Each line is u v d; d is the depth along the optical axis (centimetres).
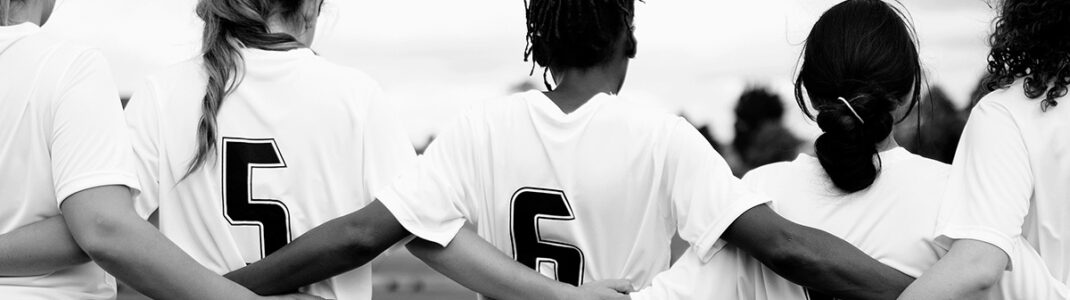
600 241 277
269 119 278
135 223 255
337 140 280
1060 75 268
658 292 272
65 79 259
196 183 279
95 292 278
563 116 275
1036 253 271
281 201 279
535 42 281
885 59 272
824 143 270
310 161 279
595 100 276
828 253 263
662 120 276
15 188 260
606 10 273
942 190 272
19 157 259
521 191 277
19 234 259
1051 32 268
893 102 270
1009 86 276
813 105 281
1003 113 270
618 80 284
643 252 278
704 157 272
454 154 280
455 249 276
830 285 265
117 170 259
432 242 277
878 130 267
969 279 258
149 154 280
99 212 252
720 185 270
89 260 265
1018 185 265
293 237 280
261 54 281
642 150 273
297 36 293
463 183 279
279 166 279
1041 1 268
